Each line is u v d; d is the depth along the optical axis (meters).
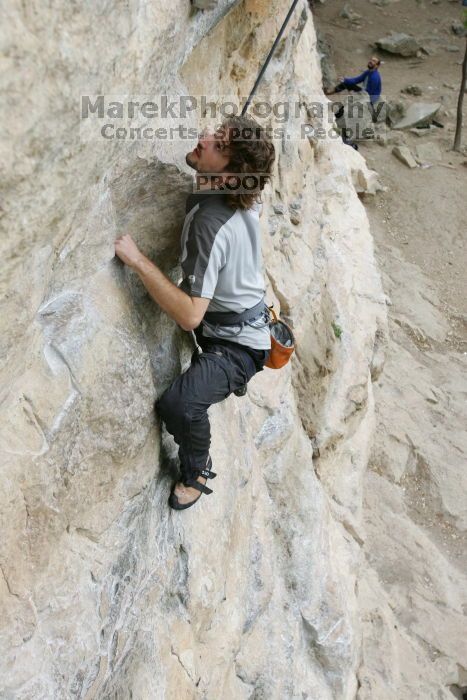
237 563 3.54
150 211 2.47
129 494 2.60
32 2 1.23
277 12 3.78
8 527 1.98
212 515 3.21
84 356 2.19
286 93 5.20
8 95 1.25
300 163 5.92
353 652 4.64
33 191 1.43
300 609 4.35
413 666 5.57
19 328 1.75
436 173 13.36
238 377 2.63
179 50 2.17
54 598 2.18
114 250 2.29
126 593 2.56
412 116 14.38
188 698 2.98
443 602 6.35
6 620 1.99
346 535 5.74
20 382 1.99
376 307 7.07
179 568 2.99
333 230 7.15
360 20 18.48
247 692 3.71
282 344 2.75
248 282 2.51
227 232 2.35
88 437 2.27
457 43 17.77
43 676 2.08
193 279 2.36
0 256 1.46
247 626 3.70
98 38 1.43
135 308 2.50
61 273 2.05
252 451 3.95
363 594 5.75
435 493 7.73
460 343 10.43
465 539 7.37
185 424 2.59
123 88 1.63
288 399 4.62
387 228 12.32
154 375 2.66
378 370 7.18
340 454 5.99
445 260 11.91
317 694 4.26
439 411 8.80
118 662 2.52
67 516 2.24
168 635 2.88
